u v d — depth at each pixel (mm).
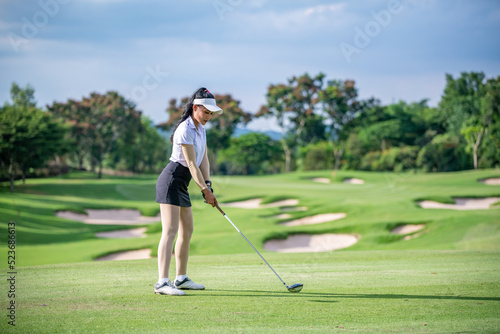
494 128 65562
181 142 4824
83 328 3338
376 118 87875
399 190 40875
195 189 34094
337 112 80938
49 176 68062
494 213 23234
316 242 22641
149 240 22469
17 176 57062
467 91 85062
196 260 7988
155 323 3473
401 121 87125
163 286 4617
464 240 20359
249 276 5906
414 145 85812
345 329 3326
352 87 80812
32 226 28953
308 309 3928
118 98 76188
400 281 5426
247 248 20922
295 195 37125
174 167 4895
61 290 4801
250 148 86312
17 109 54781
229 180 52781
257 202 37312
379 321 3543
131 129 78125
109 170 94312
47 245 22859
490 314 3766
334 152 86875
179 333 3225
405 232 22766
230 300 4297
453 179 45125
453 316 3703
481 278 5617
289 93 84250
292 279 5629
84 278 5676
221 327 3371
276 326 3402
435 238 21094
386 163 75188
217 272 6312
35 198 39688
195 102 4852
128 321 3529
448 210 26828
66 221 32031
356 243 21906
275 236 22422
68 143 61281
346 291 4766
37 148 51469
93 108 75312
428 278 5648
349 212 27500
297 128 86250
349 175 55906
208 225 26875
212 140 80562
